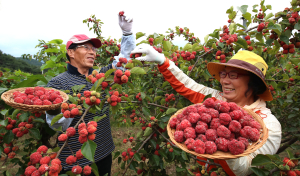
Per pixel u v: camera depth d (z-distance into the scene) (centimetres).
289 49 195
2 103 252
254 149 100
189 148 105
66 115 121
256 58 152
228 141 104
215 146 101
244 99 158
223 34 205
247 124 115
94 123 117
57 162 100
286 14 188
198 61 226
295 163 119
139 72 146
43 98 140
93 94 126
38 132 178
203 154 101
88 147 108
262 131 117
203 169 163
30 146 240
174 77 191
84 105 141
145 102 212
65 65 310
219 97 183
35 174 95
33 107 126
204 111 123
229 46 189
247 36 203
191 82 194
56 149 111
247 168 117
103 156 204
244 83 151
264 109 148
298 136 253
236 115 116
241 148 97
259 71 144
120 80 139
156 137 226
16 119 201
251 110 140
